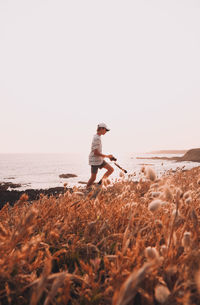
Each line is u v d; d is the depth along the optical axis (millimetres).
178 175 5727
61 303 1078
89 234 1739
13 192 7543
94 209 2320
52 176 27844
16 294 1106
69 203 2465
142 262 1280
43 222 2043
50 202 2639
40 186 16578
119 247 1738
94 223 1730
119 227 2035
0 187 14852
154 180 1551
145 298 1102
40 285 796
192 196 2381
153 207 1156
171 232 1304
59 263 1537
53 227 1820
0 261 1166
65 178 24094
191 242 1281
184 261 1214
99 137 6207
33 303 774
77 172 35188
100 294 1088
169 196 1380
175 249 1296
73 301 1135
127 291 653
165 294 931
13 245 1235
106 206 2402
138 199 2723
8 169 47219
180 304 967
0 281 1171
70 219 2074
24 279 1230
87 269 1225
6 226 1866
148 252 1043
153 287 1167
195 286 1104
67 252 1559
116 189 4102
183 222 1693
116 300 716
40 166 59125
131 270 1241
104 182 2729
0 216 2166
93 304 1101
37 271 1439
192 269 1188
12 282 1185
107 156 5938
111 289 1069
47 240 1766
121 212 2158
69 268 1467
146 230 1867
